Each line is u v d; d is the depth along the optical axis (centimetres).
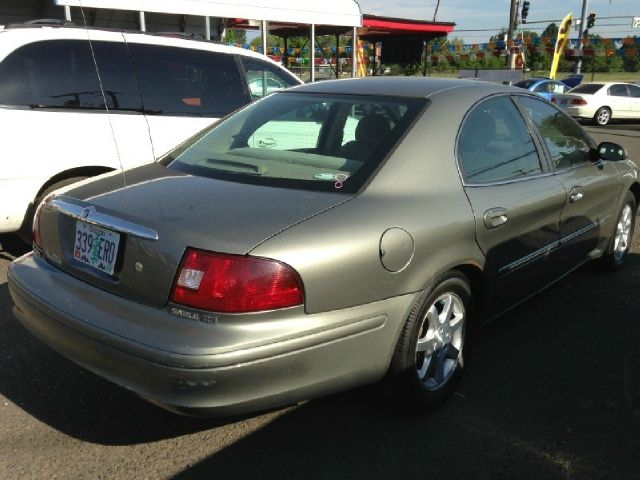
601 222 452
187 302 225
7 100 451
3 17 909
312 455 271
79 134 480
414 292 267
